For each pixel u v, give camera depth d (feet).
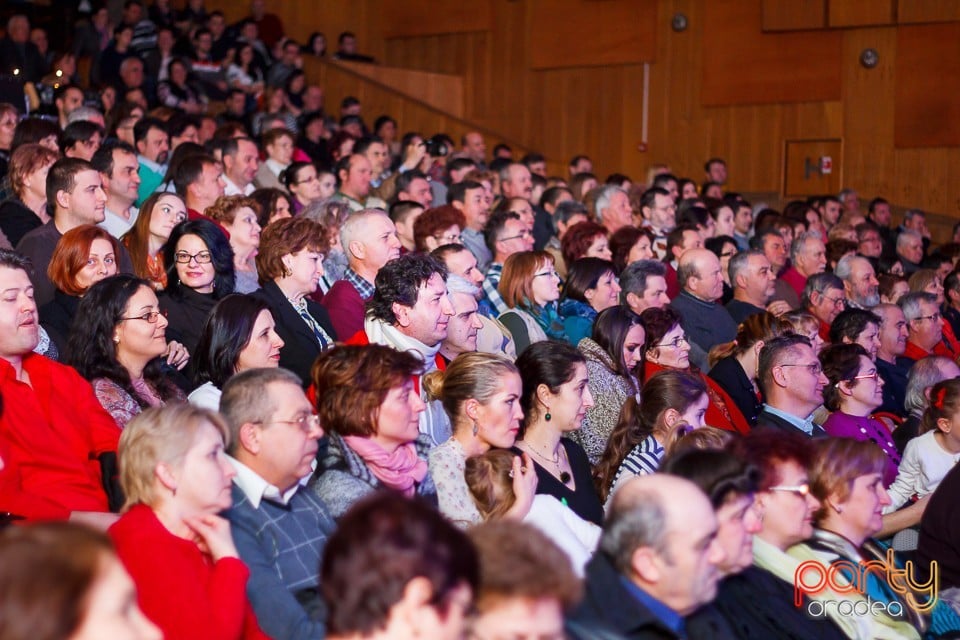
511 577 6.47
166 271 14.83
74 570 5.07
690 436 11.56
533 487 11.14
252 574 9.23
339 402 10.55
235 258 17.60
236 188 23.24
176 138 26.08
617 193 26.25
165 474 8.63
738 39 41.96
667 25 43.11
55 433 10.97
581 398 12.87
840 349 16.39
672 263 24.52
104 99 31.50
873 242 30.17
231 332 12.25
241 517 9.49
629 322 15.64
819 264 26.03
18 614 4.93
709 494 8.96
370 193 26.48
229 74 39.75
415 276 13.92
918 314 22.06
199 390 11.89
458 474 11.33
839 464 10.82
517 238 20.59
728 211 29.68
